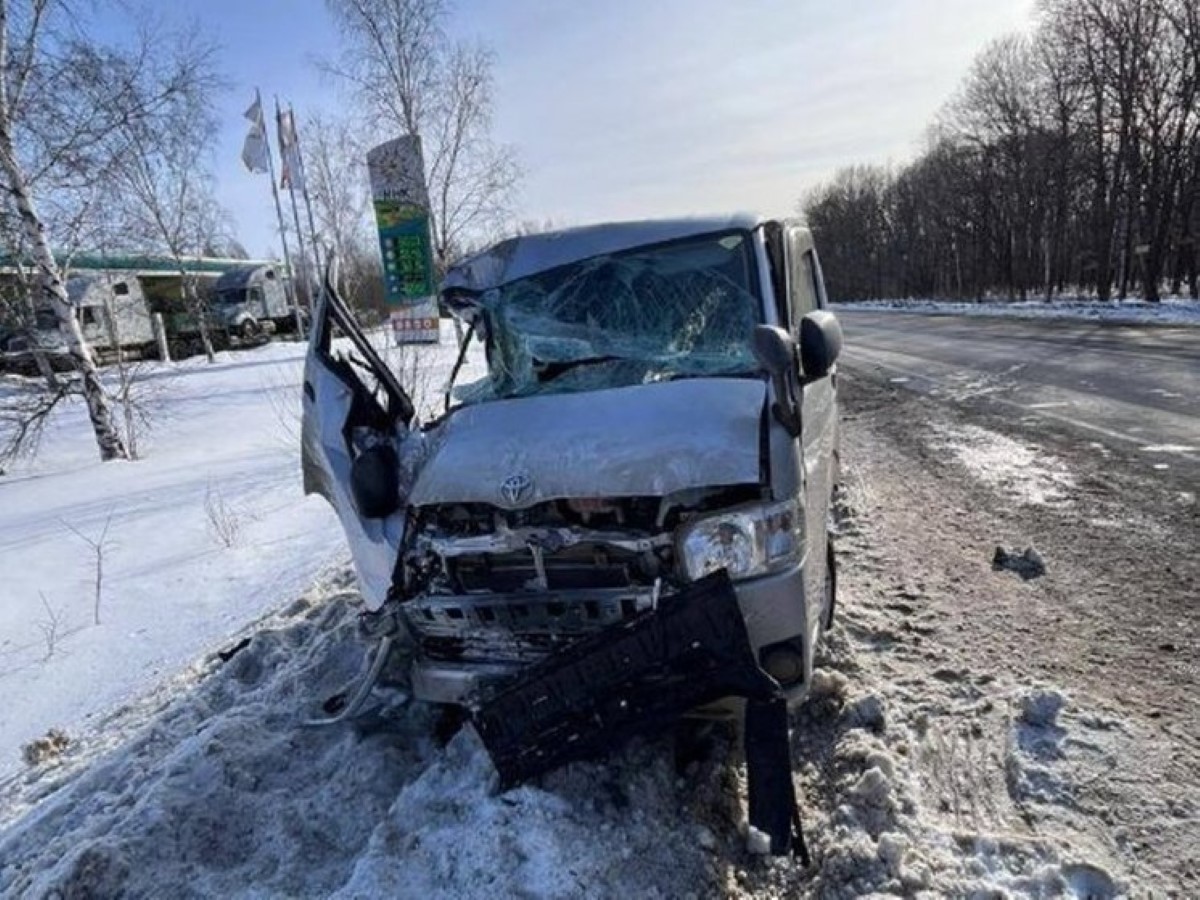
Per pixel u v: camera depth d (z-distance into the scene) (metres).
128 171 17.95
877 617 4.19
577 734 2.61
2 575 6.92
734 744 3.05
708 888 2.42
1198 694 3.28
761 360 2.85
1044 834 2.55
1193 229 30.61
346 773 3.06
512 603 2.68
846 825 2.63
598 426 2.94
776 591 2.61
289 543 7.18
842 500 6.47
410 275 11.77
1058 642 3.81
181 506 8.81
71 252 13.40
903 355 18.02
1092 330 19.98
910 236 76.88
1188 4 27.41
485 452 2.97
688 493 2.65
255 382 20.80
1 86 11.62
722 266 3.74
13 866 2.96
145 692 4.52
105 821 2.93
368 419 3.64
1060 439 8.02
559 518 2.73
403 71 19.34
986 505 6.06
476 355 4.26
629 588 2.60
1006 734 3.09
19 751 4.14
